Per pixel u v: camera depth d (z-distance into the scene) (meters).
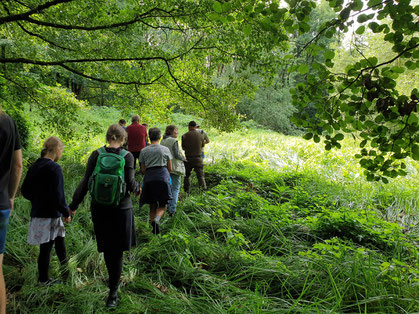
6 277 3.06
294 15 2.28
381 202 6.40
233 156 11.02
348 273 3.13
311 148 11.30
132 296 2.91
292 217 5.18
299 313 2.64
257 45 5.03
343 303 2.81
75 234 4.02
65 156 8.90
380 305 2.66
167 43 6.73
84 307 2.68
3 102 6.77
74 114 7.50
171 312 2.65
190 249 3.80
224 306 2.77
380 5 1.96
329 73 2.28
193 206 5.45
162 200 4.50
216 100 6.58
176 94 7.26
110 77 6.69
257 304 2.59
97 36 6.40
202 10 5.29
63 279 3.19
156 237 4.18
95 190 2.63
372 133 2.30
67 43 6.50
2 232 1.92
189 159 6.72
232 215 5.32
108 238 2.81
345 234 4.34
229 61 6.26
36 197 2.93
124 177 2.81
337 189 7.08
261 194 6.82
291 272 3.20
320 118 2.44
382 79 2.11
